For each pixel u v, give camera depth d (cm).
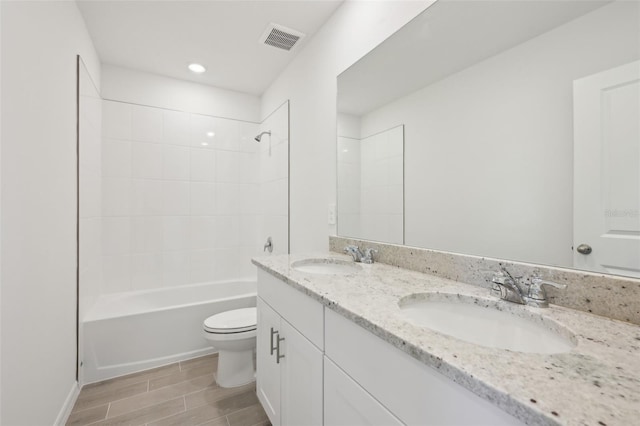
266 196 287
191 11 176
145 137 254
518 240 92
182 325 212
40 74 119
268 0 168
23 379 104
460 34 109
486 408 45
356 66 161
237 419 150
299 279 109
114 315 192
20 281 102
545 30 85
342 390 81
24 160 105
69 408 152
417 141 128
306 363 101
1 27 91
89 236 200
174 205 267
